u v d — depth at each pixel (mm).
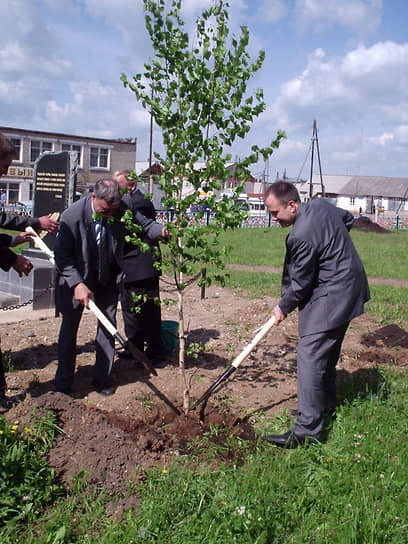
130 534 2777
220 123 3809
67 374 4418
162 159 3822
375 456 3561
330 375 4258
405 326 7285
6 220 4371
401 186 71562
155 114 3789
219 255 3918
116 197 3988
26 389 4602
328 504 3111
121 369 5199
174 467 3434
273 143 3688
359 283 3846
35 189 8578
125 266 5078
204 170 3789
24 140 43906
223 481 3277
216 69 3771
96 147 48438
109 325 4031
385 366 5523
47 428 3627
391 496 3137
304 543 2789
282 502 3109
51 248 8320
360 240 25109
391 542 2797
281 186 3850
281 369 5387
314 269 3783
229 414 4258
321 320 3785
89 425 3750
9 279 8578
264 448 3740
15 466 3172
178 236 3883
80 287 4133
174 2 3658
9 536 2799
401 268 14656
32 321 6949
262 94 3740
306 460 3568
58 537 2793
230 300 8828
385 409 4262
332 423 4047
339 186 76938
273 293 9398
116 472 3395
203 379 4945
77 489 3182
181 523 2914
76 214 4199
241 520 2871
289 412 4340
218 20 3717
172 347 5688
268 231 27344
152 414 4211
